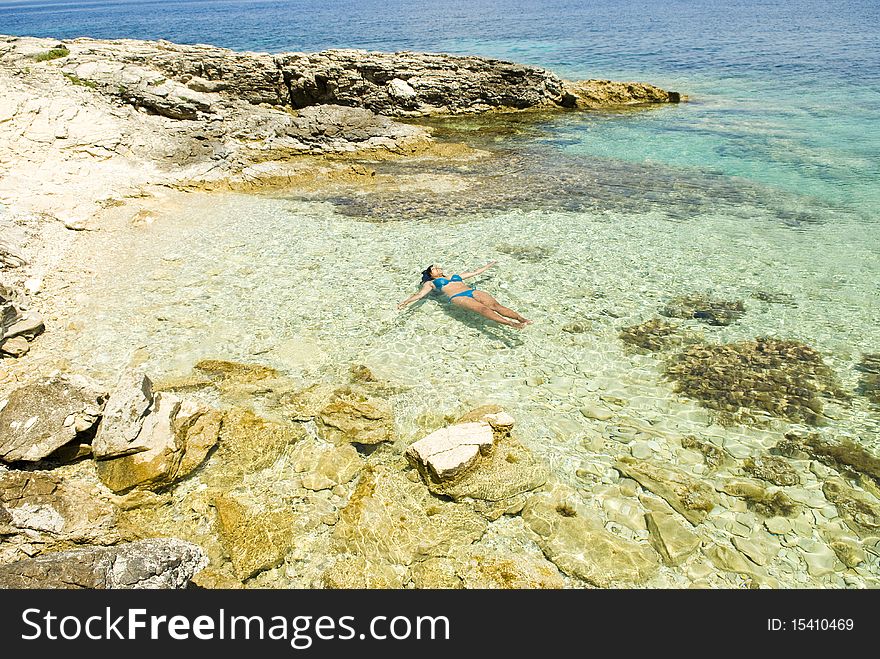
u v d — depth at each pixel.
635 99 33.53
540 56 50.91
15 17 166.75
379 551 6.59
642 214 16.47
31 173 17.34
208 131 22.27
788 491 7.26
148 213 15.88
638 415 8.66
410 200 17.86
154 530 6.88
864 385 9.20
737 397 8.98
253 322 10.99
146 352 10.02
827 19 73.38
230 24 101.06
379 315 11.29
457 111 32.84
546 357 10.04
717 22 74.81
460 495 7.25
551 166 21.66
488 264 13.09
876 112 27.70
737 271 12.99
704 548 6.54
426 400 9.01
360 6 164.88
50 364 9.64
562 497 7.25
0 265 12.12
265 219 16.16
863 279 12.53
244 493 7.34
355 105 32.22
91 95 23.39
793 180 19.20
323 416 8.49
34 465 7.52
